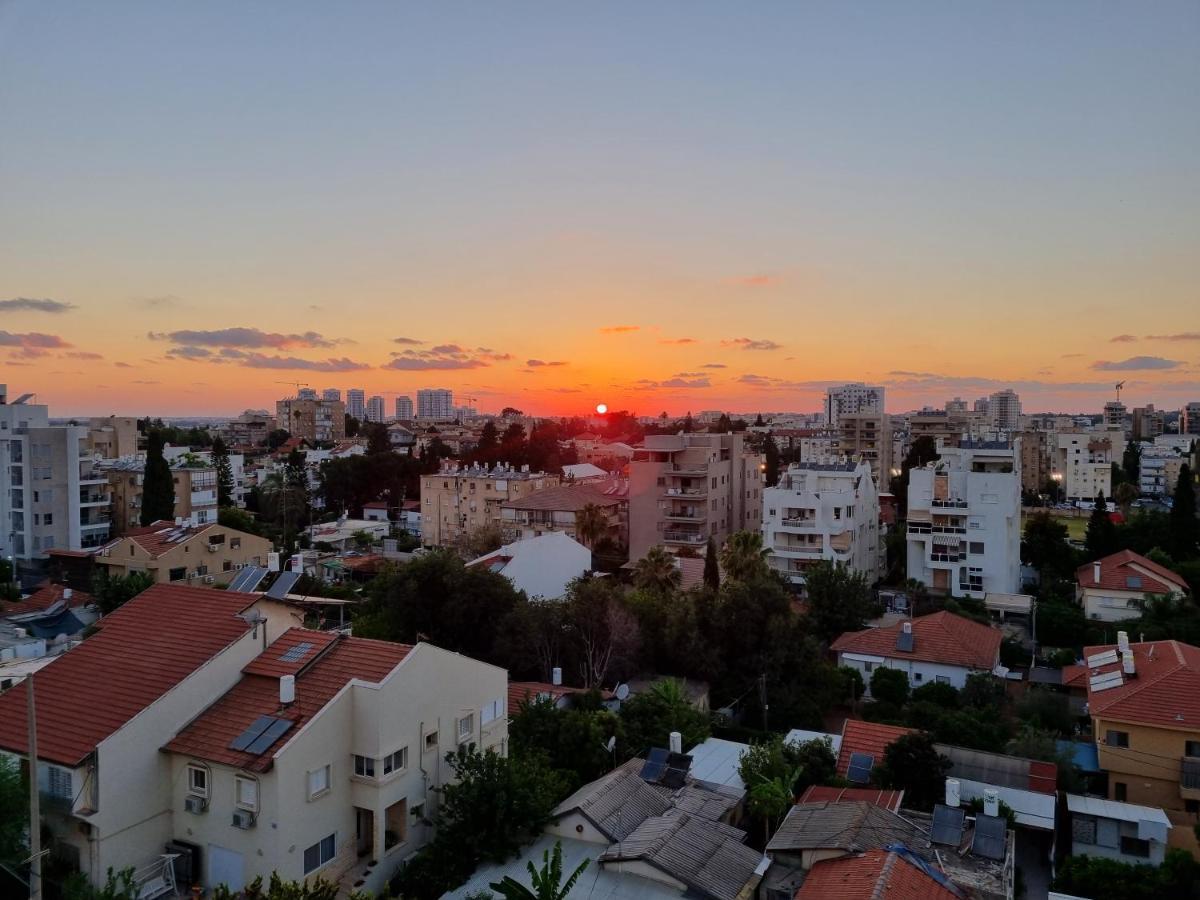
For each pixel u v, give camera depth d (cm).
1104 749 3950
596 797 2938
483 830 2688
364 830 2733
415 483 14412
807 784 3416
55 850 2417
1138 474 17600
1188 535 8531
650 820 2909
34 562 8012
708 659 5078
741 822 3244
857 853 2561
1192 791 3741
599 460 18425
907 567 8175
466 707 3088
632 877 2592
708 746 3897
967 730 4100
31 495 8056
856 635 5822
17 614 5528
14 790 2284
